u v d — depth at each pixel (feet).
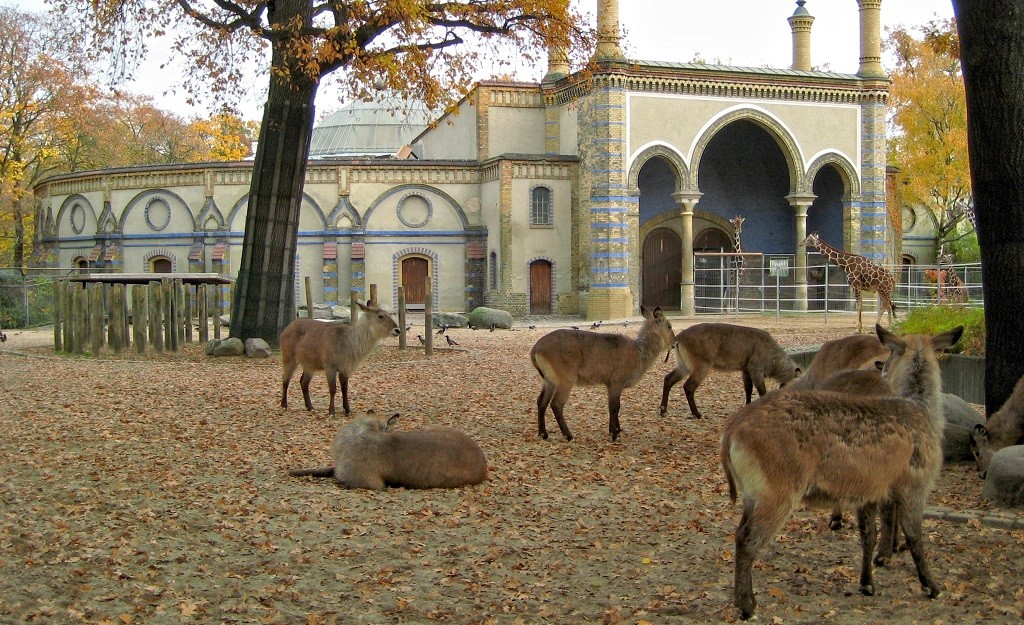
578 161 138.41
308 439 39.75
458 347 84.69
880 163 141.59
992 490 28.22
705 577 22.80
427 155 179.73
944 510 27.35
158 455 35.96
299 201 78.33
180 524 26.43
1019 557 23.56
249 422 43.91
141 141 213.05
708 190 152.05
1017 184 33.12
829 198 148.46
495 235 139.33
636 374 40.19
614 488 31.78
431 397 53.16
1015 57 32.65
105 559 23.16
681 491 31.30
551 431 42.55
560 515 28.37
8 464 34.06
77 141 178.40
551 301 139.13
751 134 150.41
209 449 37.37
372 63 70.95
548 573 23.16
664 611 20.51
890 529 23.00
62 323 79.66
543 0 73.97
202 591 21.44
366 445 31.14
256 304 76.74
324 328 46.39
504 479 32.94
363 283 141.49
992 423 32.45
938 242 167.94
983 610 20.31
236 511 27.91
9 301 124.67
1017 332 33.71
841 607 20.63
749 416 19.97
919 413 21.07
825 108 139.33
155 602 20.70
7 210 180.55
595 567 23.62
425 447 31.27
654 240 150.10
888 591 21.56
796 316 130.31
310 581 22.29
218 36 72.38
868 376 28.30
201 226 142.61
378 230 142.10
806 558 24.08
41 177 189.98
